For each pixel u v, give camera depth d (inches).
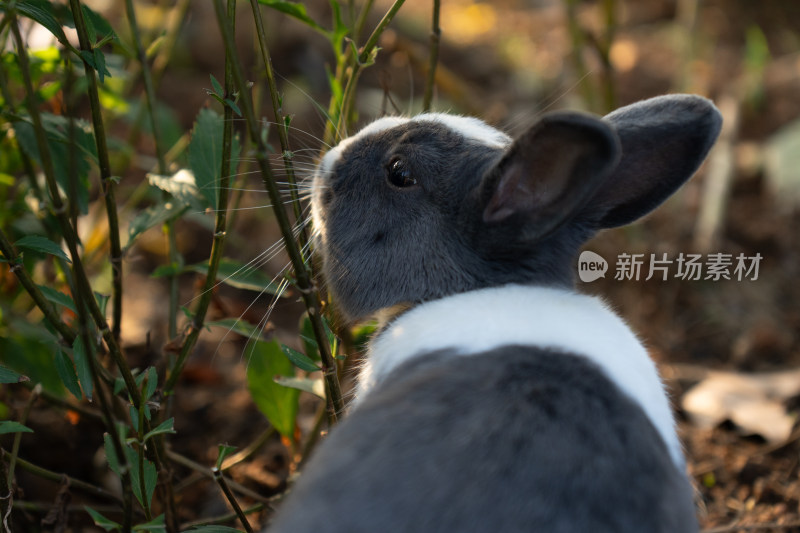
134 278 47.0
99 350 36.7
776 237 49.3
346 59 37.1
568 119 29.9
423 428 28.8
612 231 47.5
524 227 32.0
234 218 38.9
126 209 42.3
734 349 45.7
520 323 31.0
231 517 36.3
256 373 36.1
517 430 28.7
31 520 36.6
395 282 33.5
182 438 41.1
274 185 31.1
